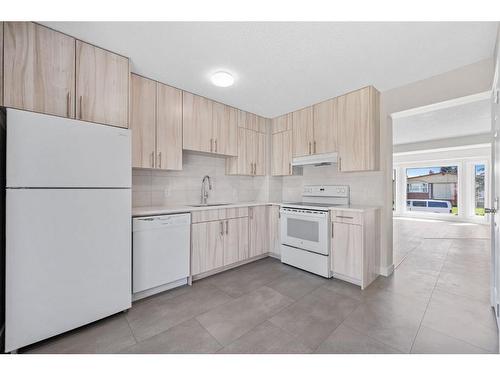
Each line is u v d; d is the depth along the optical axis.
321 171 3.36
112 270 1.74
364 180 2.87
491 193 1.82
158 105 2.39
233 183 3.58
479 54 1.89
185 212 2.37
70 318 1.54
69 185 1.54
